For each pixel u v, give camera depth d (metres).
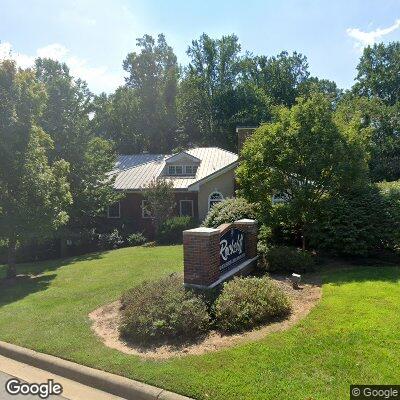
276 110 11.46
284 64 53.69
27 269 15.33
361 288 7.42
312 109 10.59
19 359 5.92
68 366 5.36
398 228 10.08
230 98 48.78
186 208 23.59
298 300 7.18
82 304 8.15
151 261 12.64
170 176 24.81
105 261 14.20
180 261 12.25
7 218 12.64
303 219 10.62
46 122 20.52
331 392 4.15
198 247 7.12
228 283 7.20
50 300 8.77
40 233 13.44
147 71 46.91
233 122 47.25
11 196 13.02
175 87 46.94
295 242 11.76
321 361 4.79
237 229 8.88
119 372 5.04
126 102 45.88
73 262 15.84
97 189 22.08
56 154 20.83
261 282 7.06
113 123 45.41
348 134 10.50
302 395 4.13
